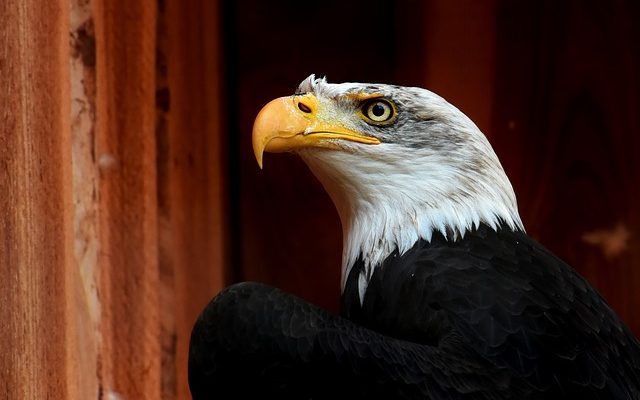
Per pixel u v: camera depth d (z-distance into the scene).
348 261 9.17
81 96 9.93
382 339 7.74
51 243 8.84
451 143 9.00
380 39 12.64
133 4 10.45
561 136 12.67
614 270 12.67
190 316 11.43
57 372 8.88
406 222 8.91
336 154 9.01
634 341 8.38
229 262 12.20
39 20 8.78
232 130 12.43
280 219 12.71
